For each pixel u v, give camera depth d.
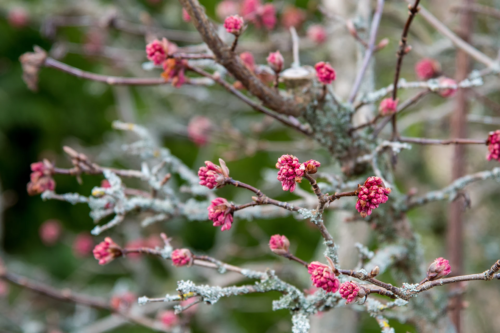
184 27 4.19
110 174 1.59
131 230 4.01
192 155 5.59
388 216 1.68
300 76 1.54
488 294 3.68
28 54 1.80
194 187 1.75
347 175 1.67
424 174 4.00
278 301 1.34
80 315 3.60
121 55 3.47
